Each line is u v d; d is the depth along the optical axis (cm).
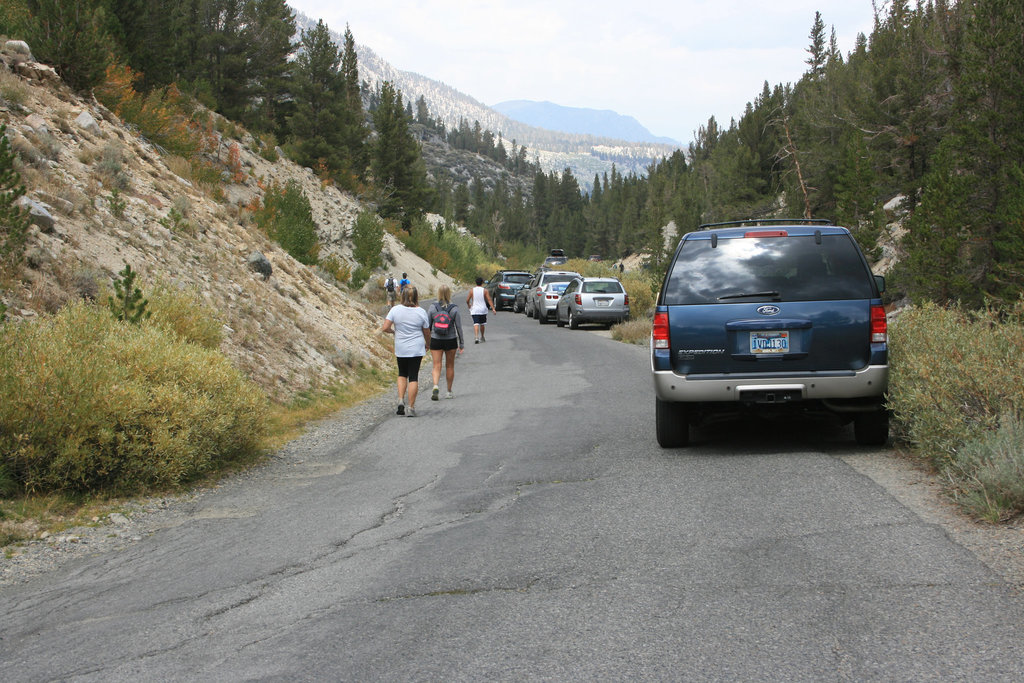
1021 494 492
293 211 3572
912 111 3167
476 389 1388
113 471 704
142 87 3141
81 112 1758
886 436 737
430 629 368
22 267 986
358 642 357
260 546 530
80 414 680
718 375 719
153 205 1588
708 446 790
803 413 744
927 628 343
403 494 658
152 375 788
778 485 609
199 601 427
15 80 1650
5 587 479
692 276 736
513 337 2512
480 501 615
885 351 705
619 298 2788
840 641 334
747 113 7069
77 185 1398
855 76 4275
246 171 4475
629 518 541
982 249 2011
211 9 5481
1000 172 1992
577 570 440
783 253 729
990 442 550
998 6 1992
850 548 453
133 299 998
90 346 762
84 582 479
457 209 19762
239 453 863
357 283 3669
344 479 741
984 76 1988
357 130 7062
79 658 357
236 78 5519
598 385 1339
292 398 1221
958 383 620
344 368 1530
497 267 10638
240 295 1479
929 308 873
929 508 528
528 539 505
